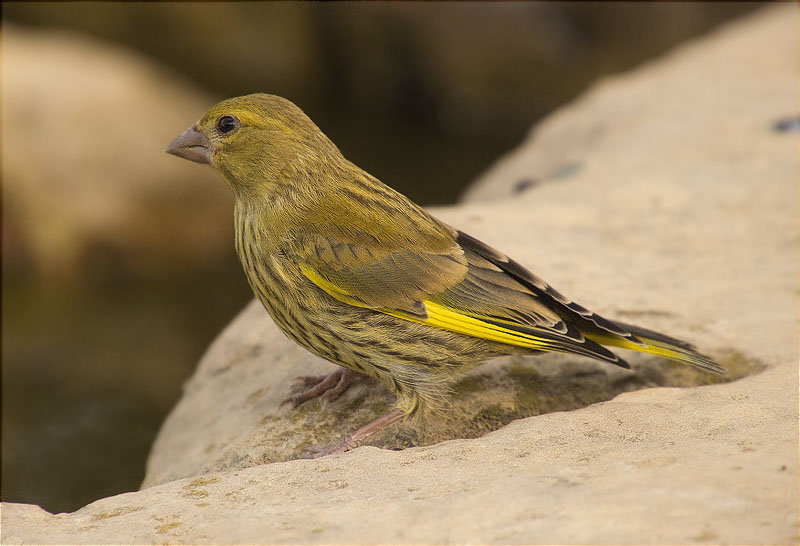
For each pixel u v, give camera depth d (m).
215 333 18.25
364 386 8.81
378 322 8.22
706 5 29.19
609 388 8.91
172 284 20.20
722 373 8.20
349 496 6.18
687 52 21.28
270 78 27.88
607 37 28.53
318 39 27.77
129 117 21.27
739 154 14.12
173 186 20.91
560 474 6.12
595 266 10.49
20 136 20.17
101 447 13.58
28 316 18.78
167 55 27.36
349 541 5.53
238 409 8.98
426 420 8.34
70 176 20.22
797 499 5.50
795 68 18.53
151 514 6.17
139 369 16.66
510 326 8.22
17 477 12.63
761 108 16.05
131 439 13.93
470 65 28.03
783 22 21.59
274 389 9.01
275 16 27.41
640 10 28.53
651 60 28.72
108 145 20.70
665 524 5.34
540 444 6.86
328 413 8.49
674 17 28.75
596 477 6.00
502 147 27.16
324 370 9.02
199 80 27.59
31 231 19.84
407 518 5.73
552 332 8.15
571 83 28.47
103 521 6.14
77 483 12.45
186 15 27.05
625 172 13.76
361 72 28.14
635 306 9.60
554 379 8.84
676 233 11.55
